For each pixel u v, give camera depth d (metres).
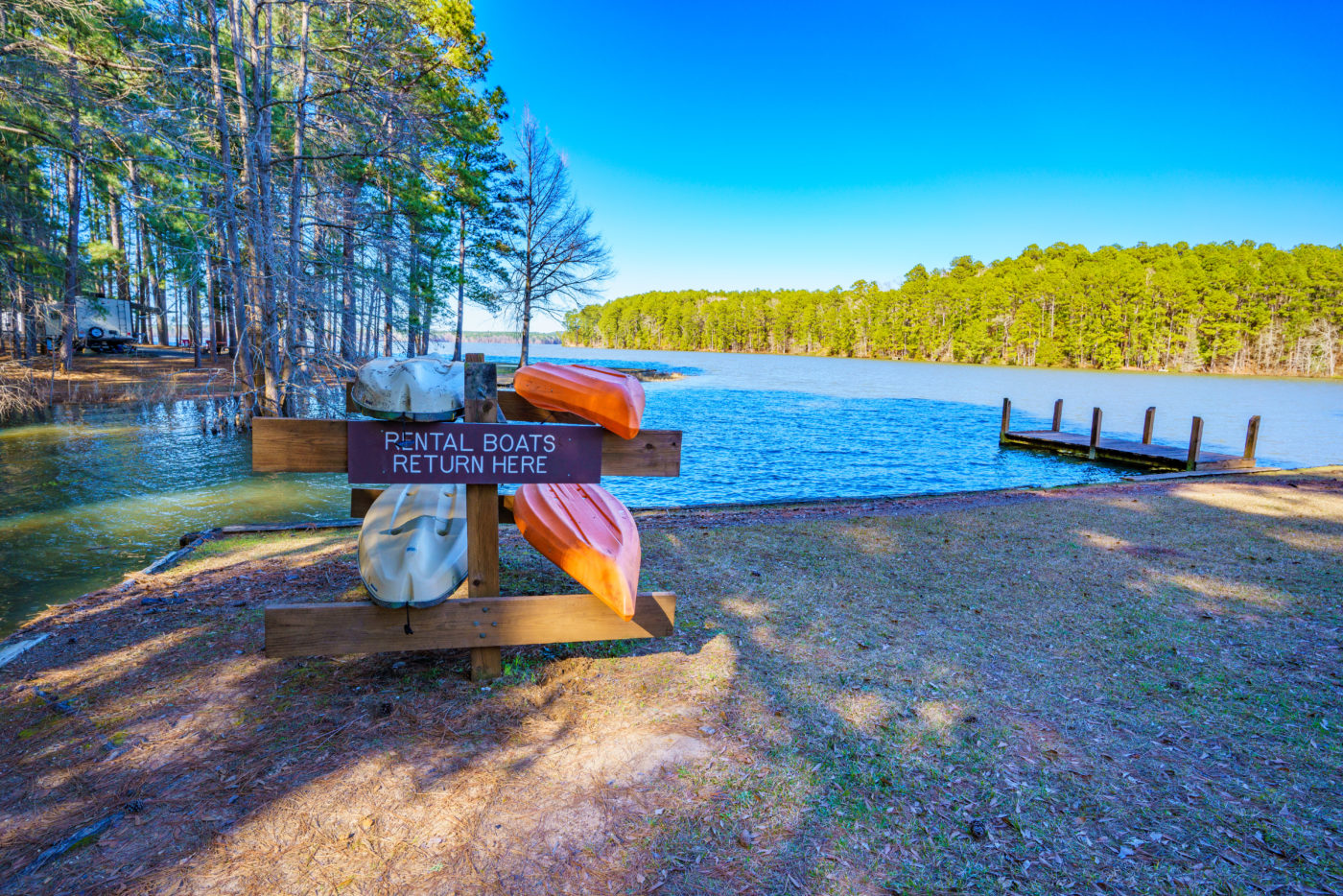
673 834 2.35
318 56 14.42
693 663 3.69
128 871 2.11
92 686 3.33
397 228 18.42
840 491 11.93
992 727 3.10
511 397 3.71
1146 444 16.98
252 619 4.19
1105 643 4.09
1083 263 110.62
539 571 5.11
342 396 15.74
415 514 4.04
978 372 70.00
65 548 7.19
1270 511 8.14
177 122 13.05
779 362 88.44
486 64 29.28
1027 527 7.15
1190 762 2.85
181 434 15.62
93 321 33.09
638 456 3.28
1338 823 2.46
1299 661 3.86
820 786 2.63
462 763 2.73
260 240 13.83
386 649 3.12
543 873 2.16
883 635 4.16
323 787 2.55
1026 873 2.20
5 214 20.17
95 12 13.95
